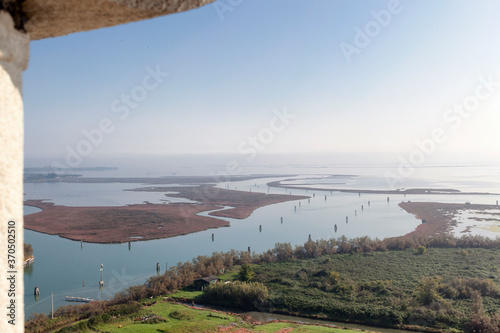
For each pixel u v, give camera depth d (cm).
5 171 122
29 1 134
